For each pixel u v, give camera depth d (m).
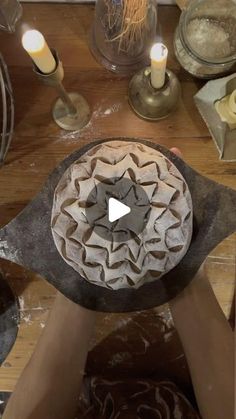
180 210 0.46
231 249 0.61
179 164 0.51
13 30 0.61
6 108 0.59
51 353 0.55
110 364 0.64
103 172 0.46
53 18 0.63
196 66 0.58
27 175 0.62
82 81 0.62
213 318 0.55
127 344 0.64
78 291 0.51
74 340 0.57
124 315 0.63
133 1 0.50
